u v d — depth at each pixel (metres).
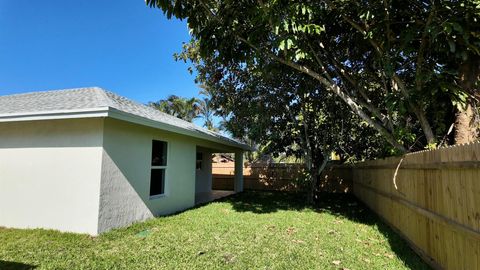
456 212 3.29
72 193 5.98
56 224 6.04
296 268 4.00
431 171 4.05
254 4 6.32
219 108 11.83
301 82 9.16
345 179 14.73
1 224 6.40
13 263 4.17
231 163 17.47
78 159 6.02
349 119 10.66
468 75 5.22
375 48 6.41
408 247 4.97
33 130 6.44
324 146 10.94
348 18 6.48
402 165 5.41
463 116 5.33
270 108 10.56
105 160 5.96
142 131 7.23
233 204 10.20
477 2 4.51
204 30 6.70
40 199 6.21
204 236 5.63
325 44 7.57
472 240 2.95
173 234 5.77
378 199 7.80
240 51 7.25
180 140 9.15
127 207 6.59
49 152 6.26
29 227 6.22
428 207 4.15
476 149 2.81
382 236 5.73
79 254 4.57
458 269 3.26
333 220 7.40
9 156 6.57
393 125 6.62
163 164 8.38
